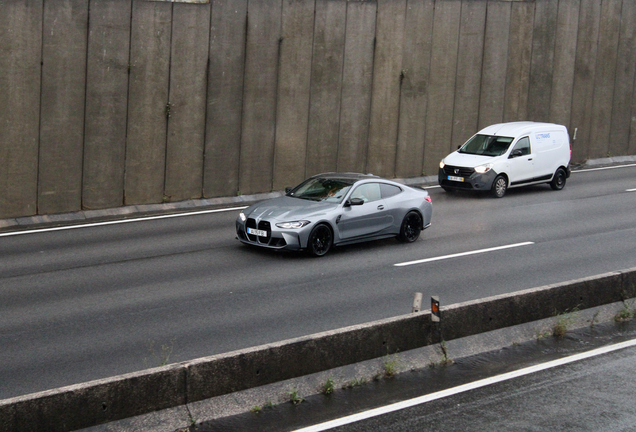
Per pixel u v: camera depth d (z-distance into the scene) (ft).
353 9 71.61
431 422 23.82
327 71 71.00
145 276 41.45
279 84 68.39
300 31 68.69
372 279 41.63
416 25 75.77
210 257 46.11
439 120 79.25
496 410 24.85
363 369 27.68
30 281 40.01
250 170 67.97
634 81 94.17
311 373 26.63
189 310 35.35
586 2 88.28
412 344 29.22
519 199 69.15
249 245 49.73
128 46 59.88
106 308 35.47
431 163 79.51
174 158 63.57
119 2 58.95
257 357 25.39
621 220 59.82
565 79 88.74
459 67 79.82
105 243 49.65
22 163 56.18
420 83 77.05
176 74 62.54
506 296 32.09
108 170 60.29
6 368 27.78
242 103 66.54
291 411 24.71
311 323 33.68
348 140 73.61
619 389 26.78
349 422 23.81
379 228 49.52
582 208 64.95
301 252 47.91
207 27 63.52
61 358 28.91
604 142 93.56
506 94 84.33
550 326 33.19
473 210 63.62
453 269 44.16
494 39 81.92
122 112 60.34
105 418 22.48
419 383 27.32
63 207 58.49
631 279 36.70
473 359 29.96
